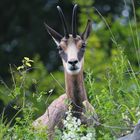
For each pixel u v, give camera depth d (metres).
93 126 12.48
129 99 13.70
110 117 12.74
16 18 31.42
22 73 13.02
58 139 12.02
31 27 30.95
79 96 13.23
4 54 29.91
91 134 11.84
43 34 30.39
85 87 13.99
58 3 30.75
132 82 14.14
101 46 23.25
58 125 13.02
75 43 13.42
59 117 13.08
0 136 12.32
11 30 31.27
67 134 11.88
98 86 15.28
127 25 24.33
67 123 12.09
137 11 25.66
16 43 30.89
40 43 30.06
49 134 12.66
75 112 12.95
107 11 29.95
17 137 12.28
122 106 13.16
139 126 11.65
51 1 31.39
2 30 31.72
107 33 23.45
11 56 29.88
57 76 23.05
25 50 29.81
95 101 13.18
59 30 30.61
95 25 24.36
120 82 13.79
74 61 13.10
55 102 13.34
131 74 14.84
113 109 12.87
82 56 13.36
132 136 11.66
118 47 14.34
